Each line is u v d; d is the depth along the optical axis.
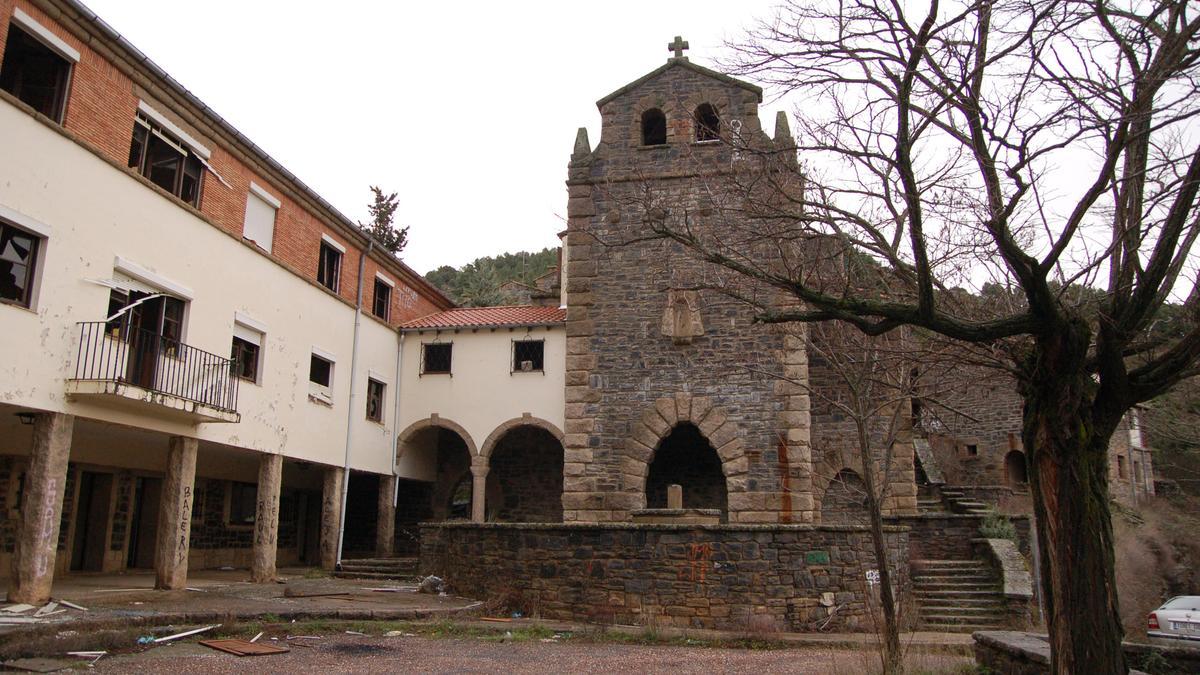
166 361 13.93
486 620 12.59
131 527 18.41
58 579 15.28
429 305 24.91
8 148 11.13
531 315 22.08
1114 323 6.10
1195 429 12.04
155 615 10.68
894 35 6.25
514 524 13.92
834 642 11.34
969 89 6.27
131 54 13.24
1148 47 6.28
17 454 15.00
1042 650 7.21
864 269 8.26
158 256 13.92
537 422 20.61
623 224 19.23
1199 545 24.72
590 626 12.16
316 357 18.94
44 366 11.58
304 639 10.65
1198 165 5.67
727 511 18.62
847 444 18.98
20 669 8.05
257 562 16.59
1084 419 6.27
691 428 20.23
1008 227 6.43
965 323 6.29
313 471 22.84
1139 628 19.02
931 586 15.60
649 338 18.69
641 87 19.91
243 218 16.45
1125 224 6.29
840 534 12.89
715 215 17.31
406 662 9.31
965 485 28.45
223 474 20.22
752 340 18.30
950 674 8.36
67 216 12.06
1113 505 26.56
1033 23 5.95
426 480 22.86
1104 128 6.05
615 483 18.16
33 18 11.67
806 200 7.45
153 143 14.32
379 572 18.42
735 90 19.33
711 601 12.43
